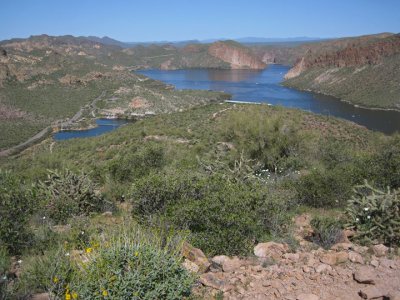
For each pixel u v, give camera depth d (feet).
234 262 16.20
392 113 423.23
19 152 257.96
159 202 22.43
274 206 21.83
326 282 14.73
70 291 11.61
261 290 14.16
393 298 13.10
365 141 115.44
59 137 317.01
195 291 13.70
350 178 32.73
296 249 18.63
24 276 13.28
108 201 29.14
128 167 40.04
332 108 448.65
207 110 227.20
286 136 49.88
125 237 13.43
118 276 11.34
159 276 11.94
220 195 20.56
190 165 34.94
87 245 16.78
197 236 18.52
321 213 28.04
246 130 50.78
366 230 20.15
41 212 24.02
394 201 20.35
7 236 17.62
